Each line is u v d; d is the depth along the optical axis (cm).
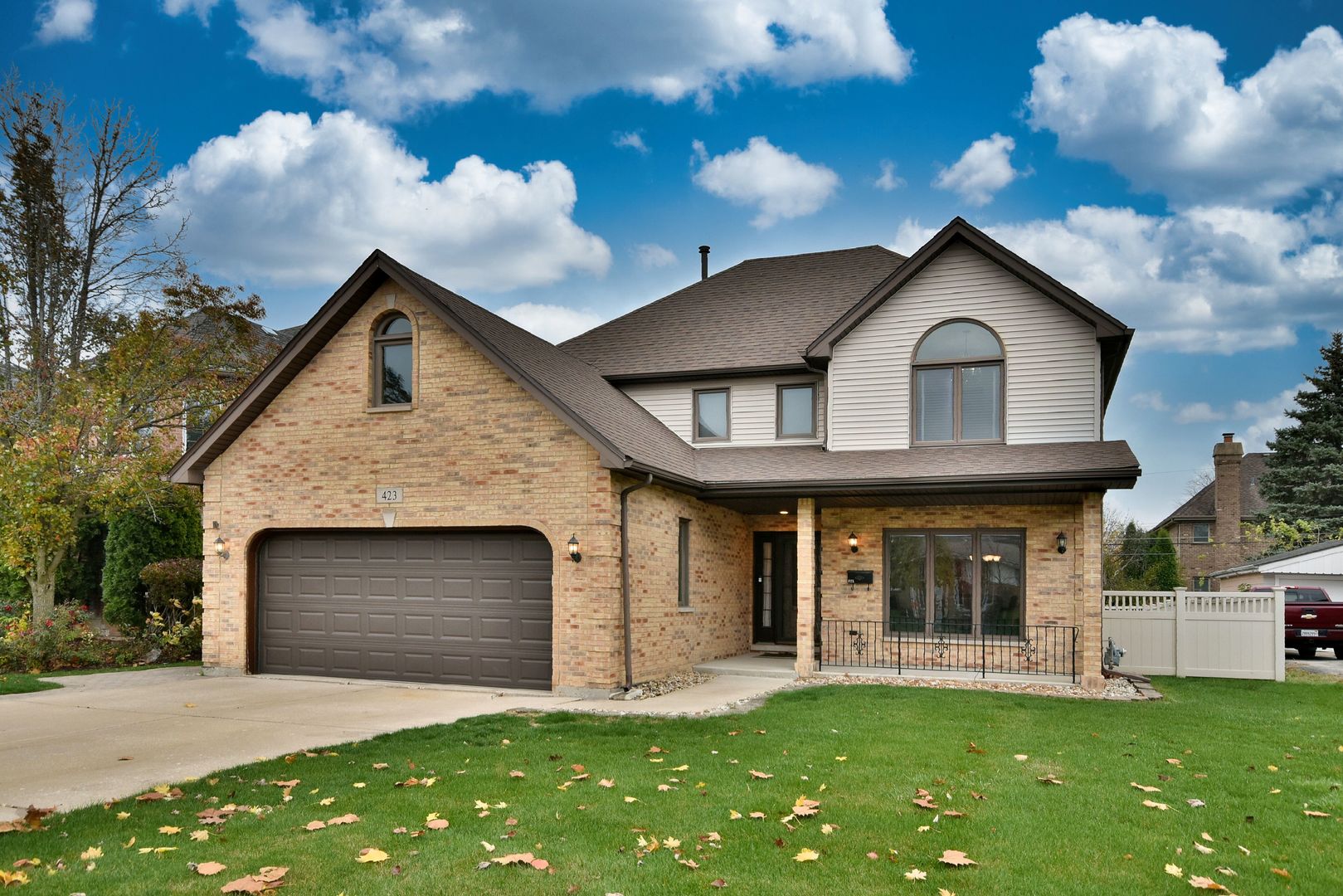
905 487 1318
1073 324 1438
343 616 1455
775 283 2055
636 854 552
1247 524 4059
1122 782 732
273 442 1492
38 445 1712
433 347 1395
